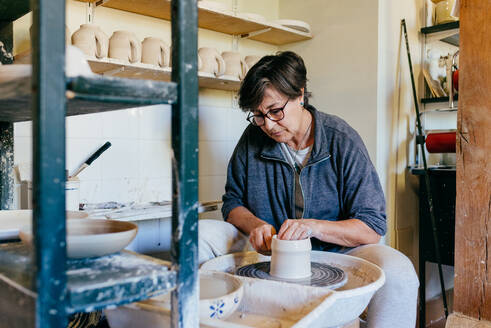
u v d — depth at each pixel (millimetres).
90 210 2014
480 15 1168
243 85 1621
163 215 2135
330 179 1781
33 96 542
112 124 2295
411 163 2914
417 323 2709
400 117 2811
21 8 1243
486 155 1176
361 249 1561
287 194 1862
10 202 1374
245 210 1894
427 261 2809
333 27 2838
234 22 2547
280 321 934
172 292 669
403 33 2787
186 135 666
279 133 1681
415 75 2895
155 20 2451
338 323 963
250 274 1250
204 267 1295
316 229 1494
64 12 548
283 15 3145
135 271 644
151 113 2459
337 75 2822
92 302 572
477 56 1178
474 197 1203
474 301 1216
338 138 1768
